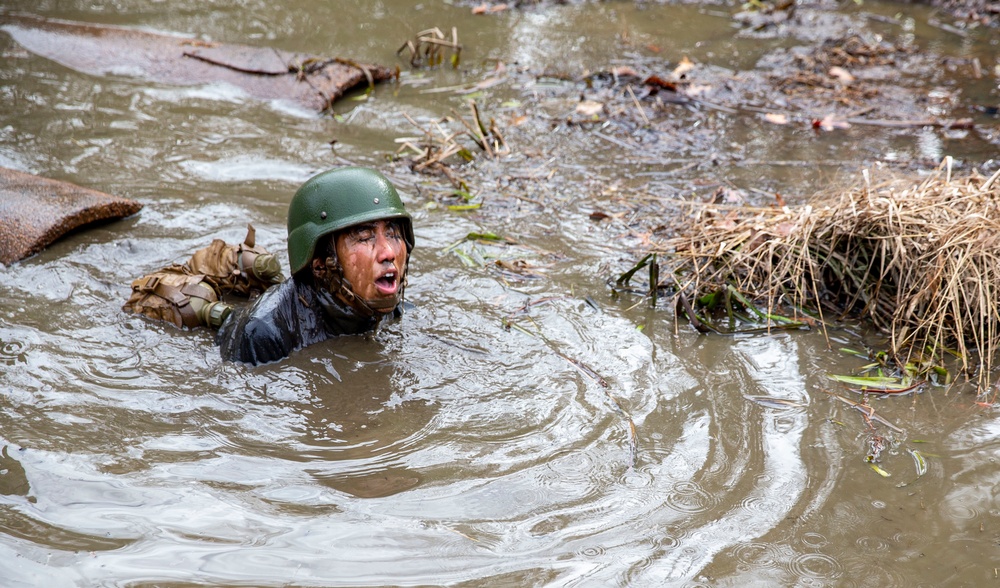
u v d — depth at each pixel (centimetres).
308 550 319
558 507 343
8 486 344
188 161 653
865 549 325
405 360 432
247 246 482
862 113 752
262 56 818
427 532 328
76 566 309
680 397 412
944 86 807
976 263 459
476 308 481
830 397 416
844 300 496
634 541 327
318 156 670
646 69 848
